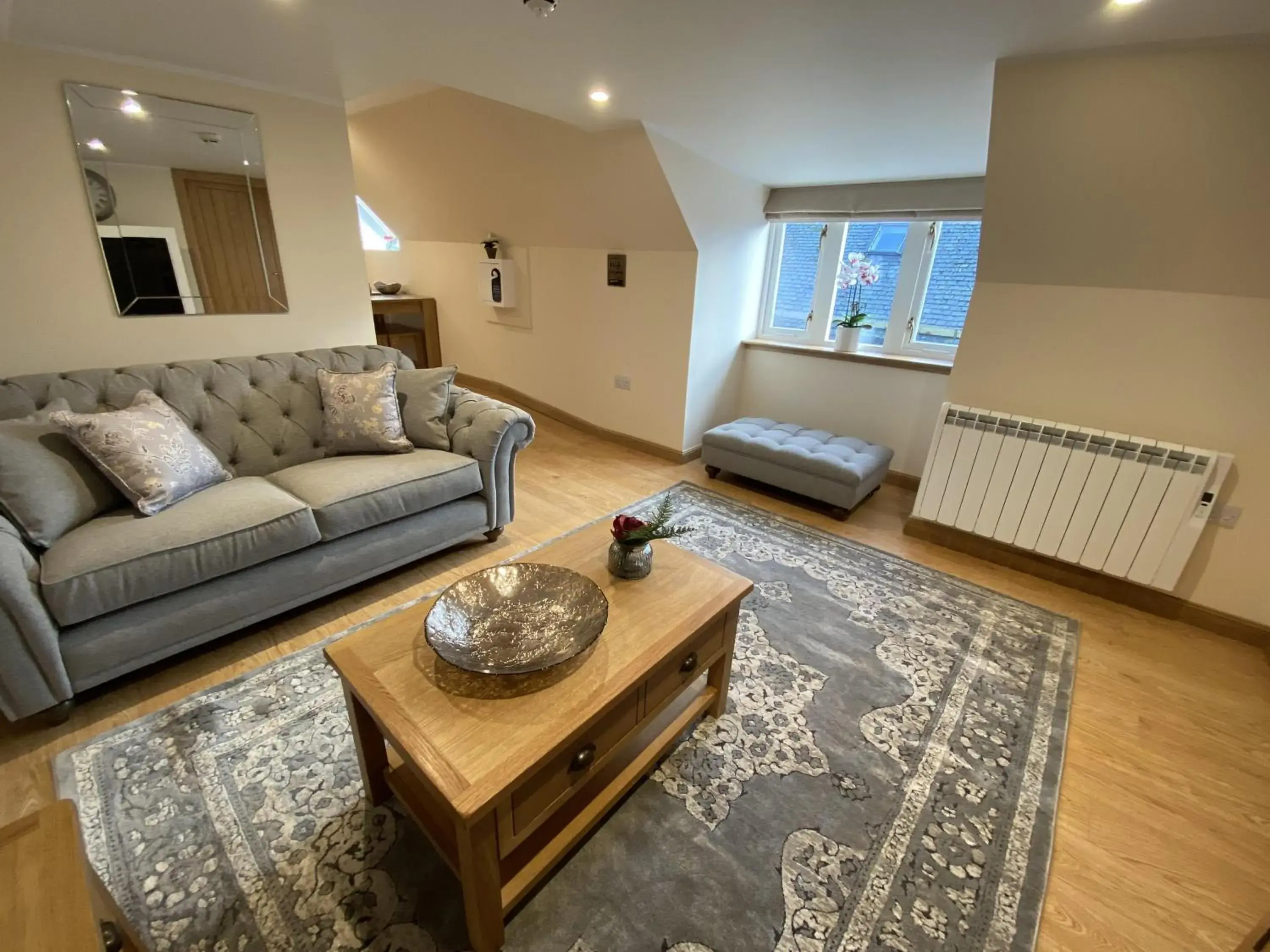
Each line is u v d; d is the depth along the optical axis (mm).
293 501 1876
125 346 2182
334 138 2527
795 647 1971
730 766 1494
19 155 1848
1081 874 1265
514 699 1106
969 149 2387
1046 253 2152
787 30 1587
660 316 3529
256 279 2443
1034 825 1366
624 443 4059
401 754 1007
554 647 1228
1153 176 1787
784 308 3809
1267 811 1437
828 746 1568
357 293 2771
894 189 3002
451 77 2139
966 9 1407
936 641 2035
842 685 1803
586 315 3982
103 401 1961
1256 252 1792
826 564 2529
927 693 1783
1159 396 2121
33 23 1663
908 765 1521
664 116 2486
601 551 1653
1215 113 1591
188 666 1781
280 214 2447
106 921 759
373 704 1084
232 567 1730
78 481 1678
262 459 2219
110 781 1388
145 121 2049
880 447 3191
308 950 1069
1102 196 1909
